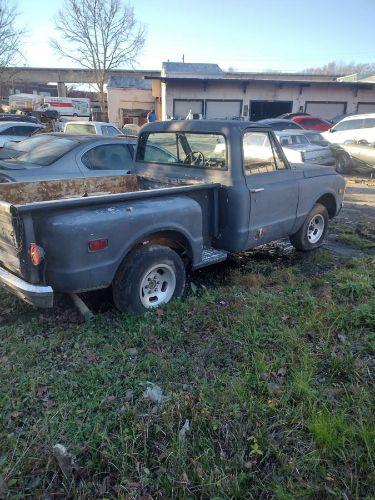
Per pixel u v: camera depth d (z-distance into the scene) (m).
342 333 3.71
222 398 2.82
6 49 32.59
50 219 3.33
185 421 2.68
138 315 3.95
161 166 5.44
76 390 2.97
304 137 14.20
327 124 21.70
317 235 6.40
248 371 3.11
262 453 2.43
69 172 6.79
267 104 27.44
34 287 3.31
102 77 35.94
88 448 2.47
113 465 2.36
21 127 15.43
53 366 3.25
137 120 39.12
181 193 4.28
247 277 5.00
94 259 3.50
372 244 6.75
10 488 2.27
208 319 3.91
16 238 3.25
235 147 4.58
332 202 6.51
